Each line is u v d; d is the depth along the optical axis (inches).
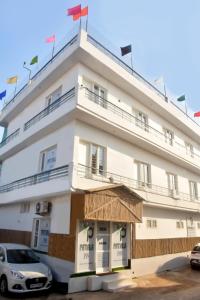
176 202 652.1
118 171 519.2
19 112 740.7
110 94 548.4
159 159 663.8
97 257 434.6
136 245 513.7
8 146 682.2
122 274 457.7
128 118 576.7
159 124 699.4
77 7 525.0
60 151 474.0
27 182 569.6
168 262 589.9
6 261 394.0
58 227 440.5
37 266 396.2
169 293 392.8
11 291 352.2
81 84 487.5
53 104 531.5
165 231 634.8
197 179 851.4
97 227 445.4
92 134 481.1
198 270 590.2
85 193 400.5
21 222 579.5
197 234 780.6
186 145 839.1
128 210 468.4
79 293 380.2
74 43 483.5
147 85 666.8
